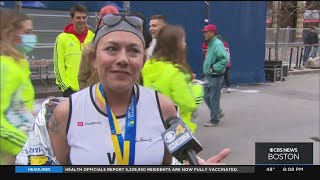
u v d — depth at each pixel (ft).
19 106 6.93
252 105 28.48
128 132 4.66
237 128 21.67
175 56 8.89
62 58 12.49
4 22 7.14
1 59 6.91
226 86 32.99
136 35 4.68
